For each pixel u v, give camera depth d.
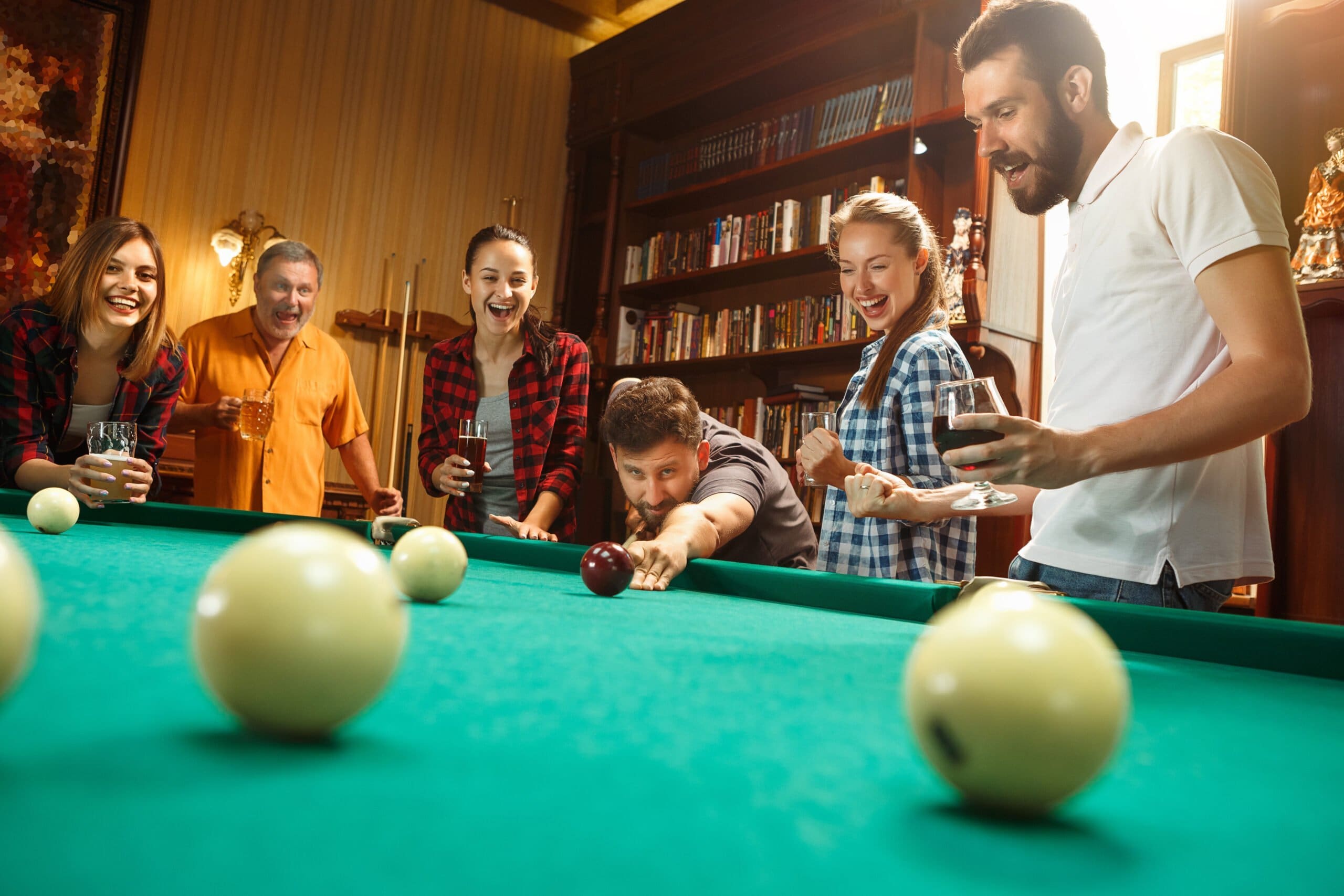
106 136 4.73
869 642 1.09
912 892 0.34
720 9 5.28
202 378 3.50
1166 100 3.98
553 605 1.29
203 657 0.47
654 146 6.08
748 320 5.12
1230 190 1.39
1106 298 1.58
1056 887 0.36
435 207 5.84
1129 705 0.45
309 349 3.64
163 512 2.47
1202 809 0.49
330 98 5.50
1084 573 1.59
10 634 0.43
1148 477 1.55
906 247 2.17
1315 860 0.42
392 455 5.00
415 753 0.49
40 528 1.85
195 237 5.05
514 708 0.61
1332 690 0.96
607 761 0.50
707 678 0.78
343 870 0.33
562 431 3.15
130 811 0.37
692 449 2.12
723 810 0.42
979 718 0.42
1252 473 1.62
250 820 0.37
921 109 4.26
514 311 3.05
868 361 2.32
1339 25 3.14
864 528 2.08
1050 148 1.66
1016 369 3.98
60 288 2.56
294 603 0.46
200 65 5.10
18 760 0.43
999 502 1.58
